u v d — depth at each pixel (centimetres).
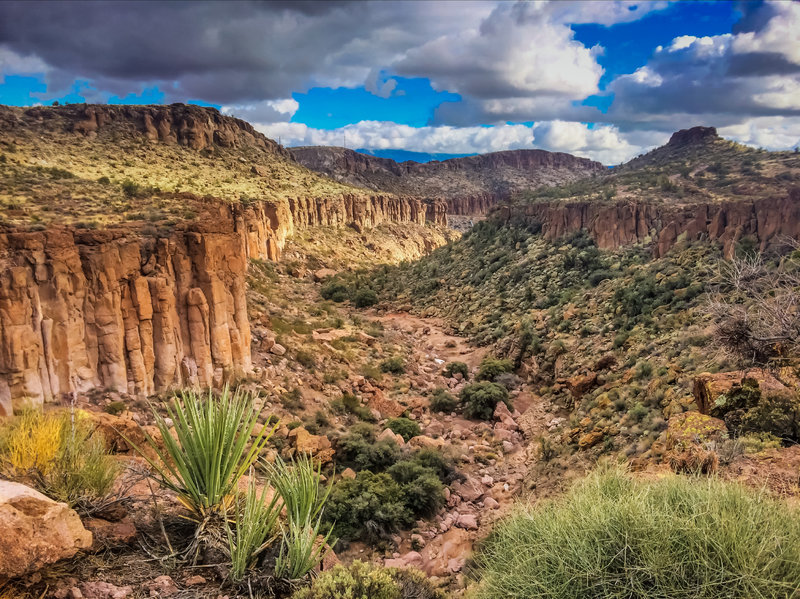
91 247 2247
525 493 2181
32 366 2017
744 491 548
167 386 2445
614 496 584
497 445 2927
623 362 3241
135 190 4322
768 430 1238
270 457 1727
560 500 647
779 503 537
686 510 505
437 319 6631
